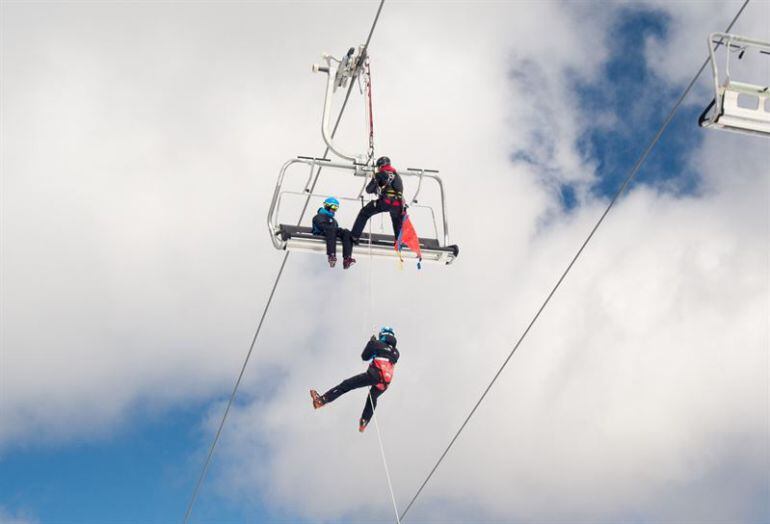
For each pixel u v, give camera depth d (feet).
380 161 36.78
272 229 36.42
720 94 24.73
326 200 37.06
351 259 37.52
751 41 25.08
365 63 35.53
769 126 24.97
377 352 41.91
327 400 41.75
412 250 36.88
